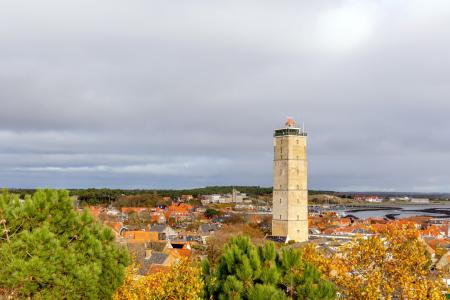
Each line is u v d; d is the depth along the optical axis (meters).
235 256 28.95
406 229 32.12
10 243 24.61
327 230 188.50
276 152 159.62
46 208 26.53
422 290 28.78
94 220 29.86
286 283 28.14
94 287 25.97
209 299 29.36
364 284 31.45
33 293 24.67
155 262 82.88
